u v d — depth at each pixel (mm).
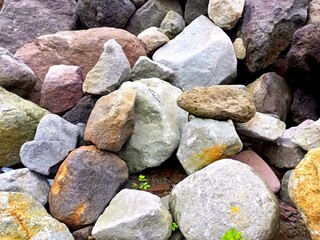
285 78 1228
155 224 777
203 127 910
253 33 1192
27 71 1080
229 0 1216
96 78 1062
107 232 786
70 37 1229
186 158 921
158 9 1358
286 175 924
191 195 795
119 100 935
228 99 943
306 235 821
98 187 875
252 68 1209
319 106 1207
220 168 799
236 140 897
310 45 1104
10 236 776
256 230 730
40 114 1031
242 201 751
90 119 962
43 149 913
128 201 822
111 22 1340
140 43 1248
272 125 972
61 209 850
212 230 740
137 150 975
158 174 989
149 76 1108
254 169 912
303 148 923
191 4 1333
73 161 870
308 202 716
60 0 1407
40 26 1371
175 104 1032
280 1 1211
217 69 1140
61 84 1101
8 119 960
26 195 855
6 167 993
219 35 1185
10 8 1382
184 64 1135
